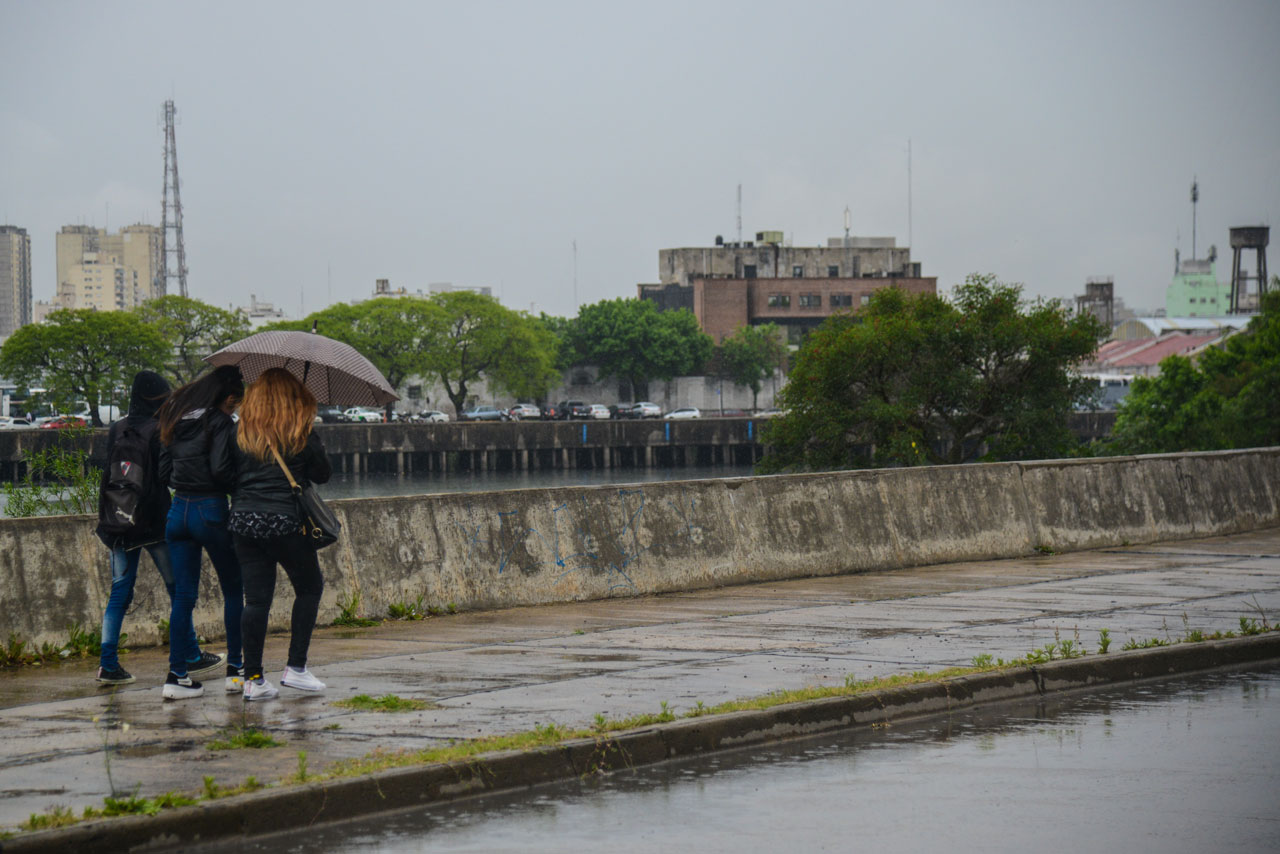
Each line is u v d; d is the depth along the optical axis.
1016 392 59.41
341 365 10.51
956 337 58.00
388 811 7.65
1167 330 196.25
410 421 137.75
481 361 144.75
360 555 14.50
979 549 20.58
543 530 16.05
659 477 118.31
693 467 132.88
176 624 10.23
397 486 106.06
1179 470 24.09
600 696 10.20
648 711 9.66
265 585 10.10
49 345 118.44
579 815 7.57
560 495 16.33
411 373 142.38
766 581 17.91
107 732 8.98
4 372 120.25
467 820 7.48
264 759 8.18
